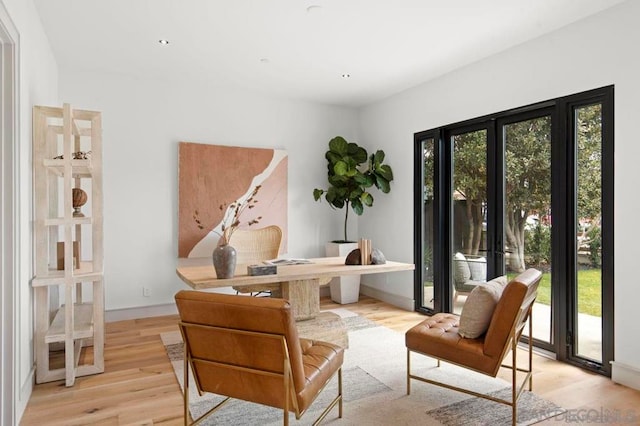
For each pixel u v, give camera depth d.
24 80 2.53
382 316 4.57
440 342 2.46
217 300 1.83
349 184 5.25
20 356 2.38
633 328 2.76
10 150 2.30
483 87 3.90
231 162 4.90
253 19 3.11
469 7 2.91
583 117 3.14
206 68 4.20
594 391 2.69
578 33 3.09
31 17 2.76
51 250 3.45
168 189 4.61
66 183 2.79
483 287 2.41
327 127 5.62
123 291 4.39
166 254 4.61
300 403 1.83
